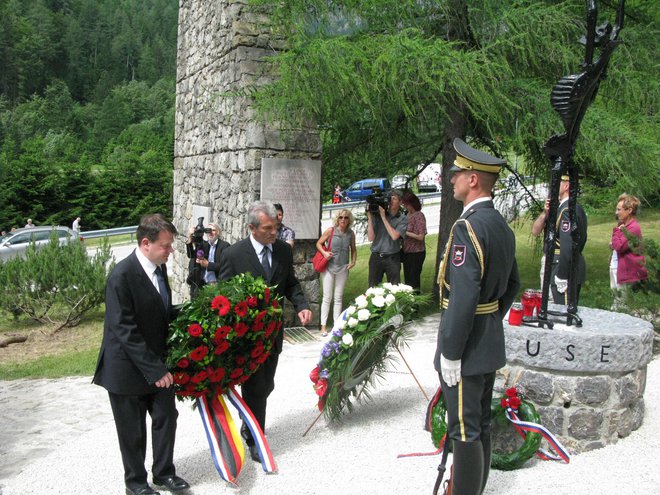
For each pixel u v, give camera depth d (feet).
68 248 39.34
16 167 110.01
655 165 27.22
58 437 18.31
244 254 14.84
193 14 40.29
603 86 28.86
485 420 11.79
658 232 51.26
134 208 119.14
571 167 15.02
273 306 13.82
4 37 292.61
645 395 17.60
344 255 28.73
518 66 29.27
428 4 28.09
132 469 12.72
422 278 41.88
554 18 26.53
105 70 350.84
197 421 17.48
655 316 21.77
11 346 34.71
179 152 44.91
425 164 40.04
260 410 14.90
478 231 10.71
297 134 30.32
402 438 15.53
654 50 29.71
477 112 27.68
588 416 14.03
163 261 12.83
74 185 114.62
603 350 13.85
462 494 11.03
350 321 16.02
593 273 38.88
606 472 13.10
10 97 293.64
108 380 12.43
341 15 27.76
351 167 38.42
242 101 30.76
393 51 24.52
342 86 25.80
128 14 415.03
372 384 17.80
